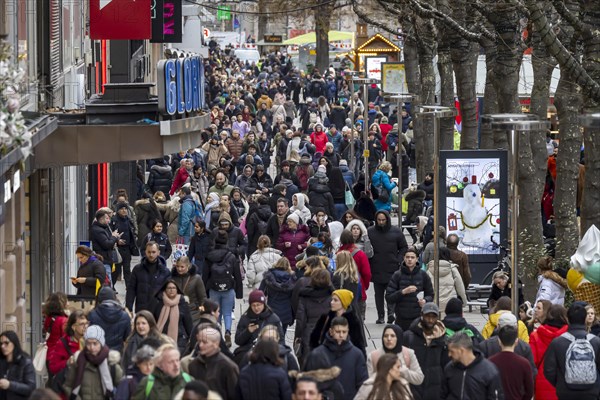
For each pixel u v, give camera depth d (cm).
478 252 4422
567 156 4000
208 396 2061
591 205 3700
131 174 6738
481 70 8156
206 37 14812
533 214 4234
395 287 3638
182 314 3216
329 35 17662
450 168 4400
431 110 3888
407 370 2659
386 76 8088
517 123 3275
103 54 6438
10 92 2658
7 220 3191
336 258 3625
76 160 3819
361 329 2877
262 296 2939
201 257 4434
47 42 3988
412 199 5847
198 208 5081
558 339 2741
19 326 3238
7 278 3161
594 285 3425
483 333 3045
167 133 3928
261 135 9131
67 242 4603
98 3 4506
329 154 6656
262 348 2433
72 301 3381
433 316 2794
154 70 9931
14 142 2623
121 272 5219
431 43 6284
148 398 2319
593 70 3616
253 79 15512
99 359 2550
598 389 2744
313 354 2603
